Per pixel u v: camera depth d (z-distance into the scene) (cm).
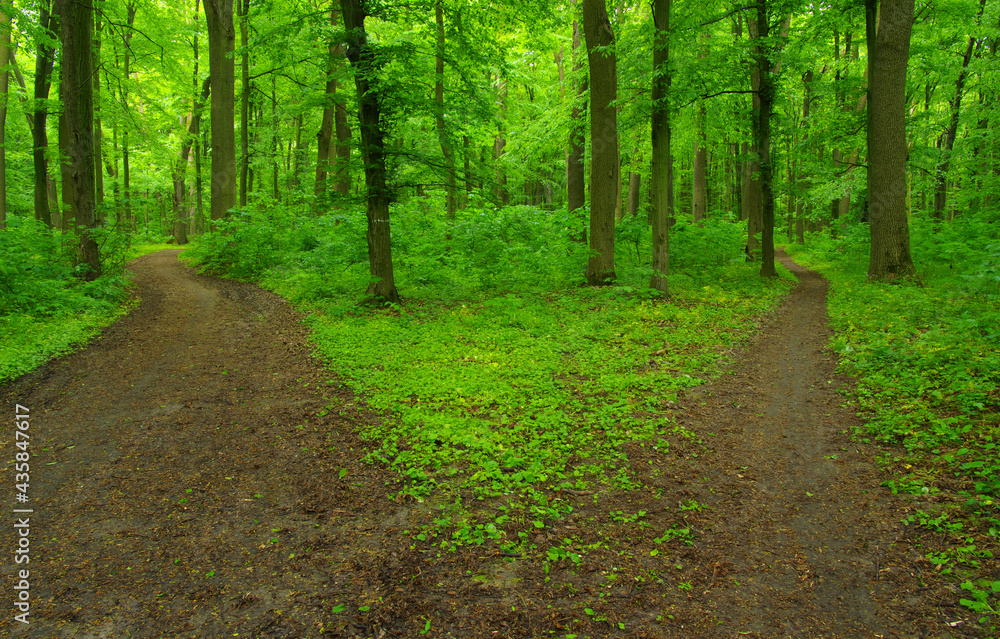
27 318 1052
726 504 443
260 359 895
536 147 1922
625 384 715
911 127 1934
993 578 323
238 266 1811
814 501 437
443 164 1140
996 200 1972
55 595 352
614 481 485
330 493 478
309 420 636
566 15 1777
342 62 1141
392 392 704
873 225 1321
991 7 1730
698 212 2294
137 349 955
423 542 404
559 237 1608
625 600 338
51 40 1482
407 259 1466
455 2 1248
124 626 326
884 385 625
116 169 3209
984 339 684
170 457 554
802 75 1894
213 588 360
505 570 370
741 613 323
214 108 2011
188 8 2714
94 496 480
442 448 550
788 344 895
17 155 2422
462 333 970
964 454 454
